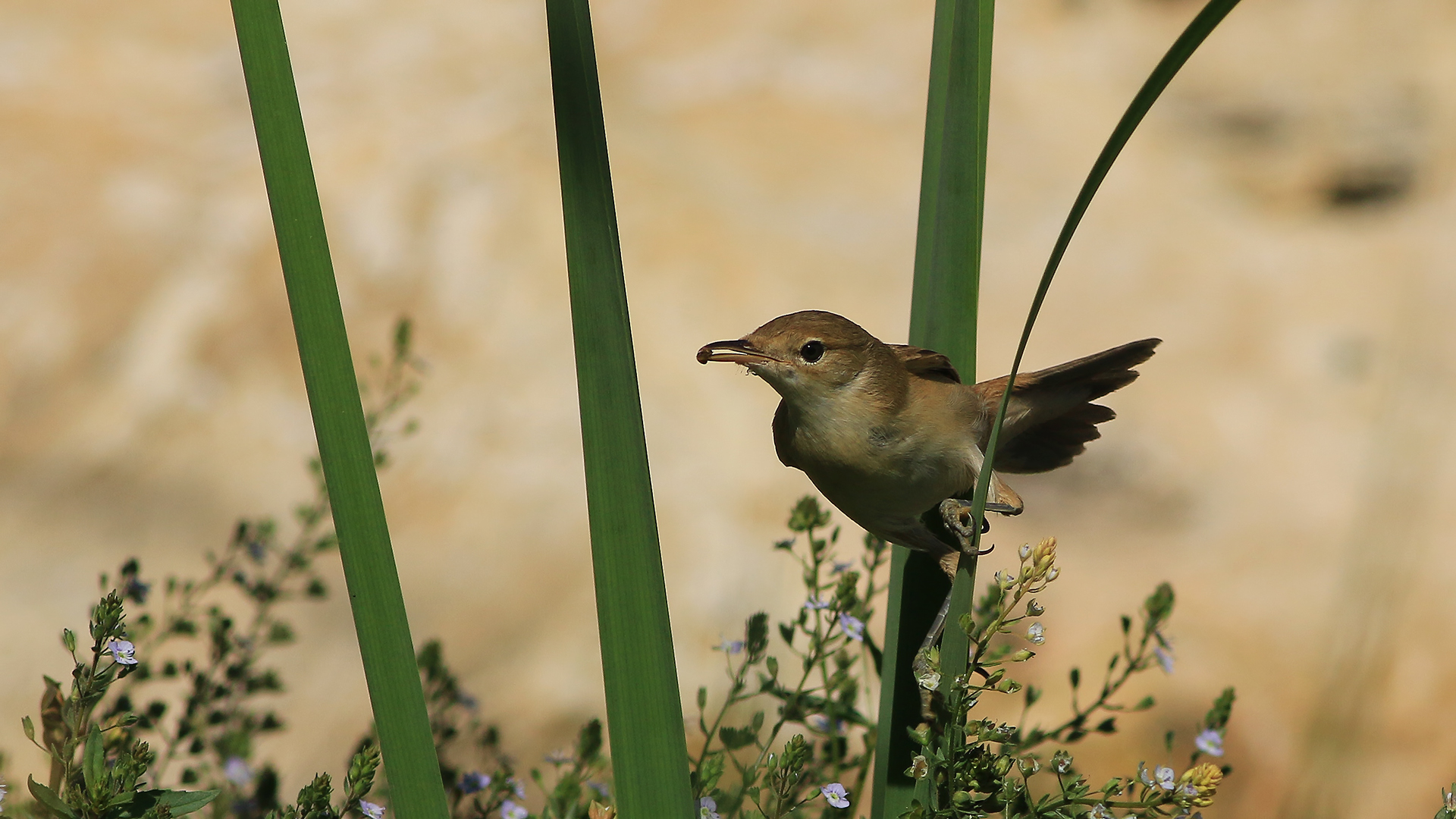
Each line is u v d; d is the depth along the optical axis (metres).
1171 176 17.50
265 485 11.73
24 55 15.42
